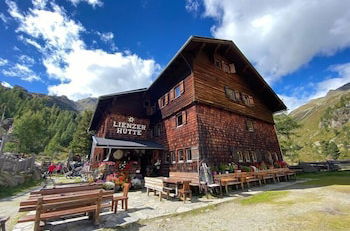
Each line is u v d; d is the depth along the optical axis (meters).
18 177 13.45
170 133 14.20
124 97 16.66
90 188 6.66
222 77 14.80
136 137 16.14
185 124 12.58
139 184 12.15
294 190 9.37
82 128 35.81
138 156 15.95
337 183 10.76
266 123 18.09
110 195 6.26
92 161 16.56
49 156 44.50
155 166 14.93
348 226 4.34
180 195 8.70
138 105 17.30
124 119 16.03
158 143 15.50
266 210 6.23
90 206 5.39
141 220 5.74
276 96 17.56
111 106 15.76
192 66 12.77
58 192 5.99
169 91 15.28
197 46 12.91
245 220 5.45
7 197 9.59
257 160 14.62
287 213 5.70
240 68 16.64
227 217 5.84
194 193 10.11
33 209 4.54
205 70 13.59
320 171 19.94
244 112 15.43
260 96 18.61
